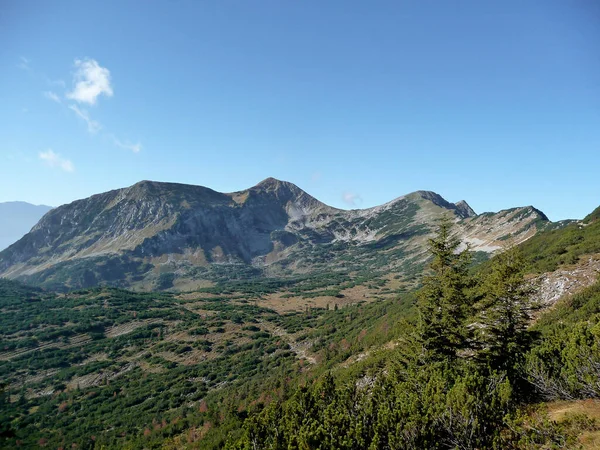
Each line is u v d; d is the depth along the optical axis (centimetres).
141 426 6209
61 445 5700
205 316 13975
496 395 1302
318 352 8012
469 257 2333
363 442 1196
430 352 2175
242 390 6444
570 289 3212
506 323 2056
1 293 16788
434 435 1181
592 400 1275
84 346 11000
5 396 7975
